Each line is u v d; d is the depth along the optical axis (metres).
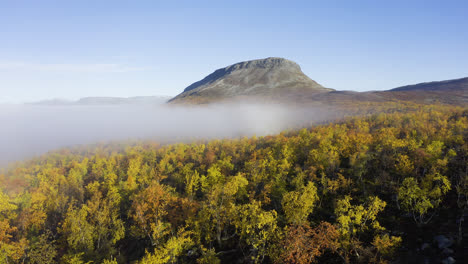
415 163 60.69
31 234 63.19
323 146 80.38
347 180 64.94
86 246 53.62
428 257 36.34
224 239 52.44
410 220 46.25
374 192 59.75
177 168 110.88
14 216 68.38
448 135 81.12
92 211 64.00
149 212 57.28
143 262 40.25
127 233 62.75
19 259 52.72
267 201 60.28
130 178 86.62
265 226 42.69
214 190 56.22
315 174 71.56
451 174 56.47
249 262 44.06
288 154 84.19
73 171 110.81
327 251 42.44
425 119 132.62
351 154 76.50
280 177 68.75
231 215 48.53
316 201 60.22
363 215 45.75
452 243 37.09
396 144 70.69
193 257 48.41
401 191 46.06
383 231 44.62
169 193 62.66
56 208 77.50
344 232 38.41
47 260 49.84
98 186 92.12
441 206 47.53
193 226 51.47
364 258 37.88
